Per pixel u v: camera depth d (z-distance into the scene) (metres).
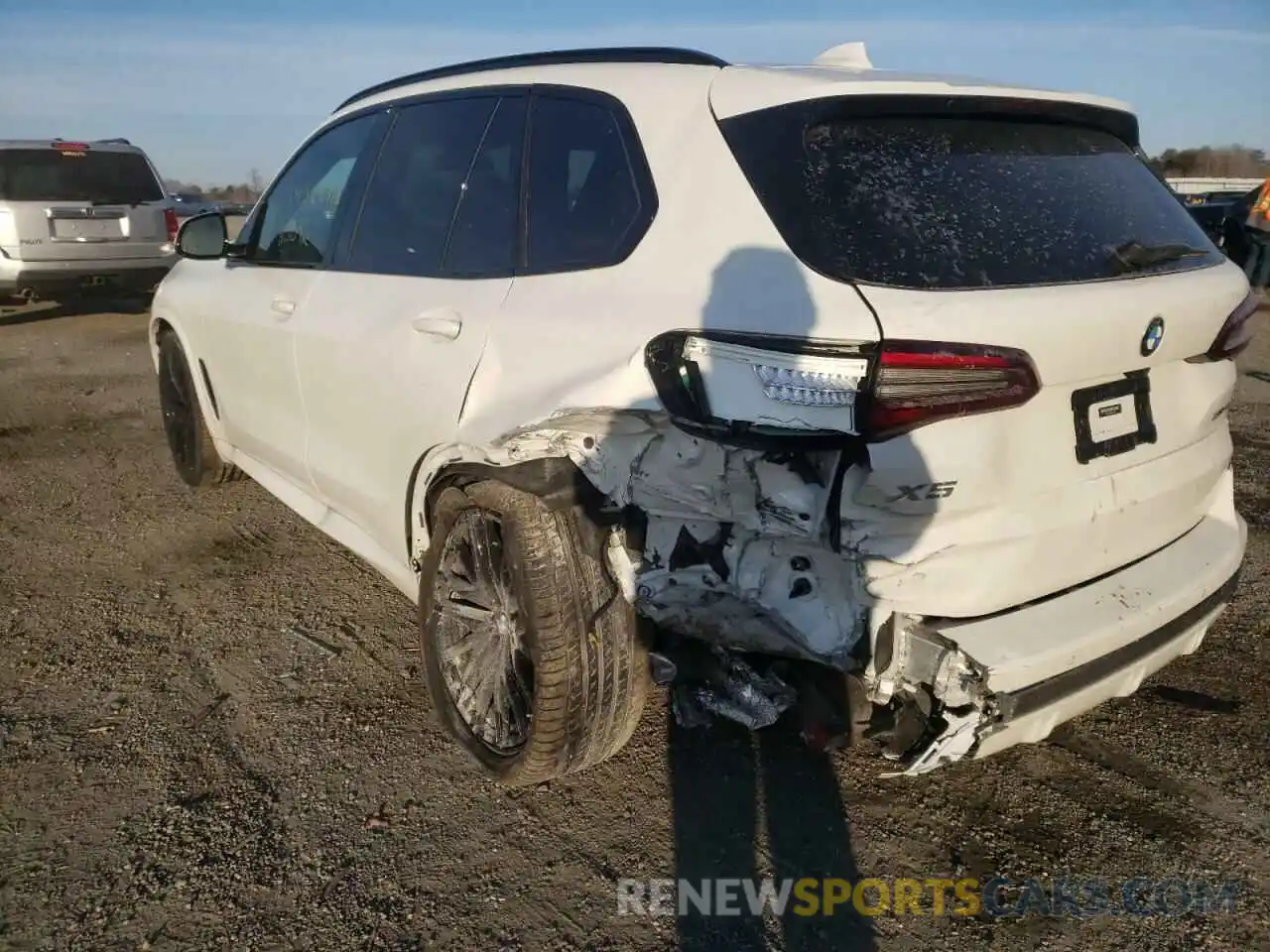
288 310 3.82
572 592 2.58
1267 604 4.06
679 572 2.46
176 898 2.50
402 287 3.26
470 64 3.41
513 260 2.89
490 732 2.93
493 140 3.11
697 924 2.44
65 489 5.58
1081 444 2.41
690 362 2.30
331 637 3.86
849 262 2.22
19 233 11.09
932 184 2.39
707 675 2.64
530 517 2.61
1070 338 2.24
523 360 2.66
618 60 2.90
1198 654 3.70
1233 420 7.00
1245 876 2.59
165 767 3.02
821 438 2.17
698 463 2.33
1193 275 2.64
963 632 2.29
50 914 2.43
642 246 2.54
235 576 4.41
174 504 5.34
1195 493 2.84
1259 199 13.20
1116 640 2.43
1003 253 2.32
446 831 2.76
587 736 2.69
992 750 2.36
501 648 2.82
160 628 3.92
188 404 5.21
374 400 3.26
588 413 2.42
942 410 2.12
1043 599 2.46
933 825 2.79
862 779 2.98
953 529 2.25
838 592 2.31
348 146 3.86
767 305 2.23
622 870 2.62
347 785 2.95
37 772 2.99
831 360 2.13
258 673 3.58
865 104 2.41
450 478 2.96
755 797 2.90
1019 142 2.62
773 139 2.40
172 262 12.18
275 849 2.68
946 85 2.50
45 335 11.16
